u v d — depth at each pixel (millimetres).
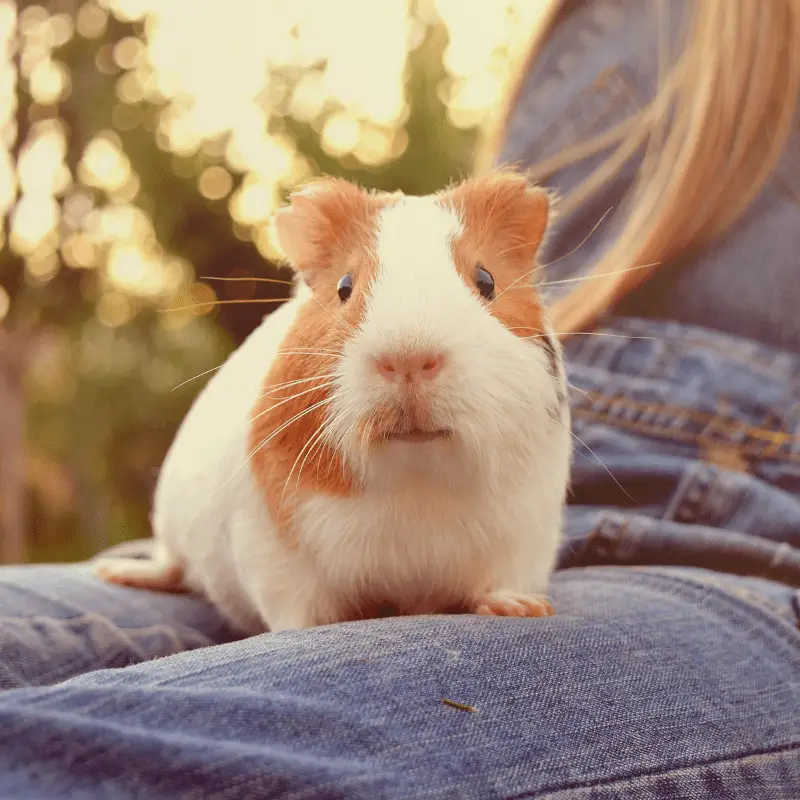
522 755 305
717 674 351
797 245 501
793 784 334
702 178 500
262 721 292
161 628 452
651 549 473
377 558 393
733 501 483
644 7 572
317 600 403
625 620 369
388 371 365
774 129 504
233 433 418
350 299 386
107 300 1457
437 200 414
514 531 396
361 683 313
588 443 513
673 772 318
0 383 1397
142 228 1416
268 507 397
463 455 373
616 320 533
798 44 500
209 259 1384
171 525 480
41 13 1306
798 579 460
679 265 523
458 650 333
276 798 273
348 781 281
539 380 390
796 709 352
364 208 411
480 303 388
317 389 380
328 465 382
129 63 1325
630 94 566
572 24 598
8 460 1401
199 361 1456
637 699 332
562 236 572
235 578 435
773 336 505
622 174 561
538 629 353
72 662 423
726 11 504
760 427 491
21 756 266
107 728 273
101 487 1508
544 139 590
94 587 474
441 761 296
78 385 1517
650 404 510
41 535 1583
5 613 431
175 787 270
